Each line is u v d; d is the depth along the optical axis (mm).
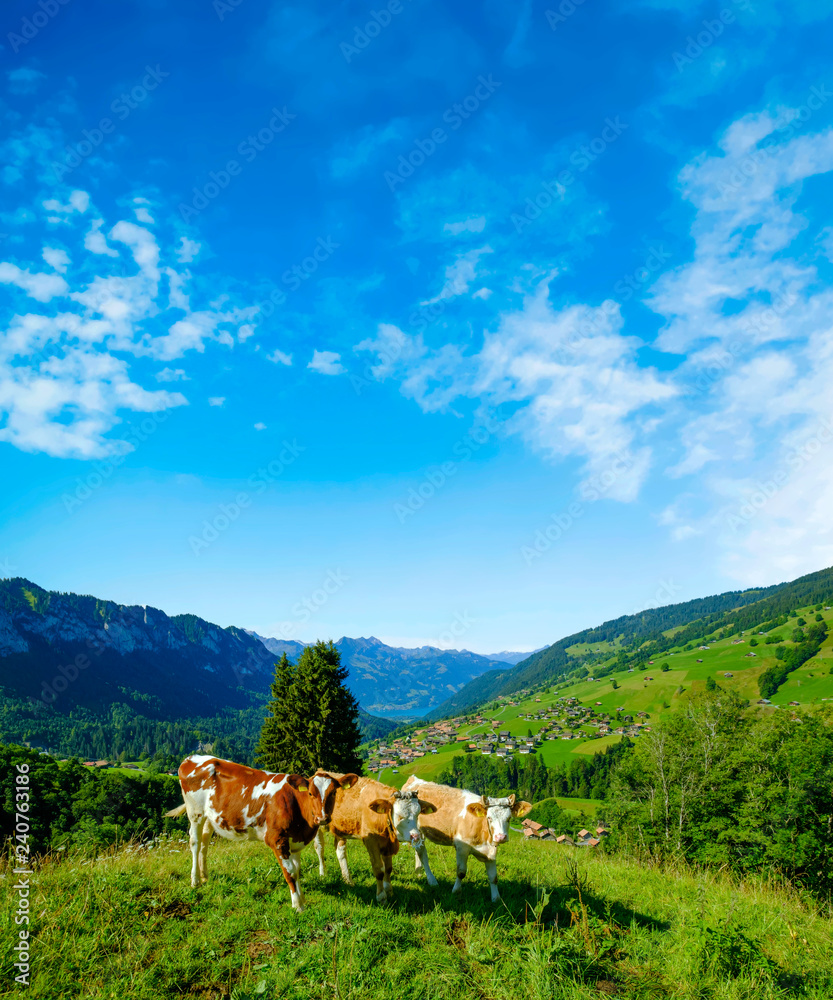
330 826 9484
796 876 23594
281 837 8242
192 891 8453
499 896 8852
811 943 7738
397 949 6820
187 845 12461
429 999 5895
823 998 6148
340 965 6270
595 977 6512
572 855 12531
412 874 10430
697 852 27453
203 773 9078
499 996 5980
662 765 32312
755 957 6695
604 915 8234
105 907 7582
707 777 29797
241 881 9211
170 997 5832
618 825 34500
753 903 9438
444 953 6781
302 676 33688
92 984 5914
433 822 9656
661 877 11266
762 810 26672
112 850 10672
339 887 9180
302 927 7281
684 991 6207
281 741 32906
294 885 8109
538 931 7508
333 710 32562
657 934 7730
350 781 9242
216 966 6375
